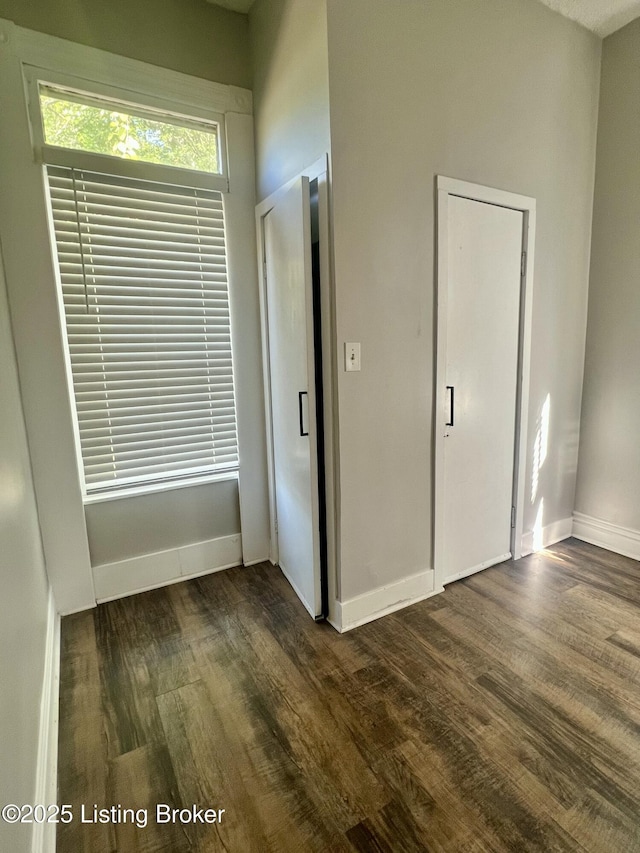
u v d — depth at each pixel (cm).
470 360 230
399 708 161
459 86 203
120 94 207
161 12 212
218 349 249
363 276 188
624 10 230
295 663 185
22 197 190
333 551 205
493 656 186
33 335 197
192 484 250
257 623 212
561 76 238
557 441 279
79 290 211
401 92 187
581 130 253
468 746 145
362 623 210
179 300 234
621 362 264
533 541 279
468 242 218
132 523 237
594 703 161
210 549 260
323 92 173
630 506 268
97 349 219
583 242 267
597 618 210
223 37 228
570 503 295
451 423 227
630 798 127
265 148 228
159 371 234
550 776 134
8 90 183
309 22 177
